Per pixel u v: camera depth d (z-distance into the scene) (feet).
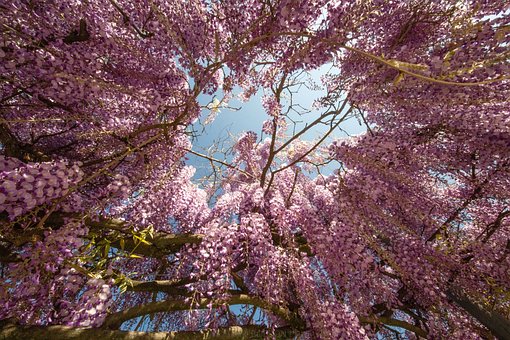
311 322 7.43
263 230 8.41
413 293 8.67
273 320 7.23
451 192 9.81
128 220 7.40
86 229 5.47
